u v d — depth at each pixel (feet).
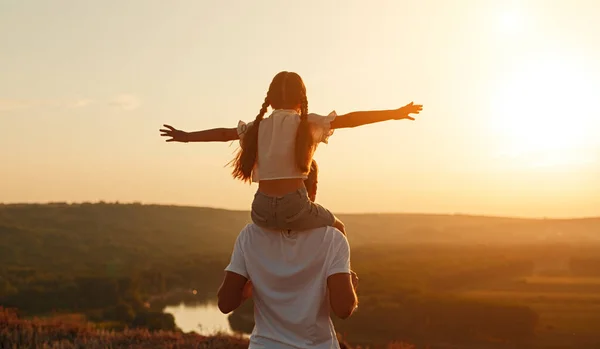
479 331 341.82
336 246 11.73
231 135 12.33
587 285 649.20
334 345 11.91
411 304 368.48
